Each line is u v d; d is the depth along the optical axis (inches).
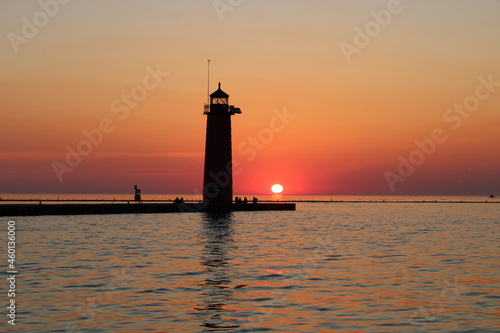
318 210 6156.5
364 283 1198.9
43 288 1113.4
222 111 3927.2
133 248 1881.2
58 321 860.6
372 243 2122.3
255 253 1759.4
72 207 3801.7
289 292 1098.1
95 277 1253.7
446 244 2087.8
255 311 936.3
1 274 1280.8
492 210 6392.7
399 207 7573.8
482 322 874.1
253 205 5000.0
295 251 1825.8
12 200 6195.9
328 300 1024.2
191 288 1134.4
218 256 1674.5
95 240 2148.1
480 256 1689.2
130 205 4072.3
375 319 887.7
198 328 830.5
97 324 847.1
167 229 2783.0
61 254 1680.6
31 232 2484.0
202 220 3563.0
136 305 972.6
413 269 1403.8
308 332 813.9
